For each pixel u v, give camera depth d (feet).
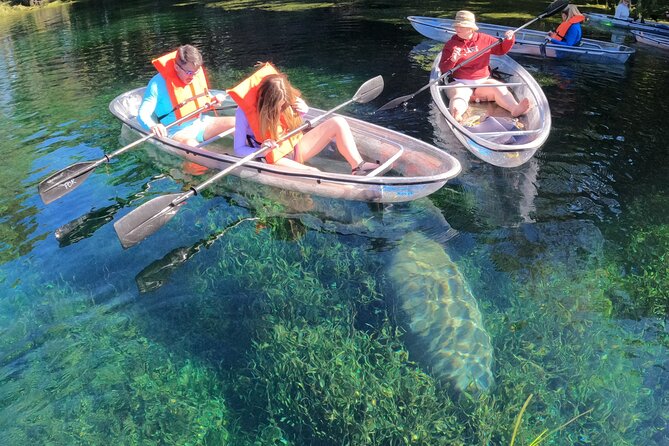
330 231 11.41
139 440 7.23
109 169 14.79
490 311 8.89
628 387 7.43
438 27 25.86
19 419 7.52
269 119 12.40
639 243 10.51
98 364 8.40
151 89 14.96
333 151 14.49
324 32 29.32
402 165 13.42
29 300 9.82
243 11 37.14
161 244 11.35
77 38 32.83
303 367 7.97
